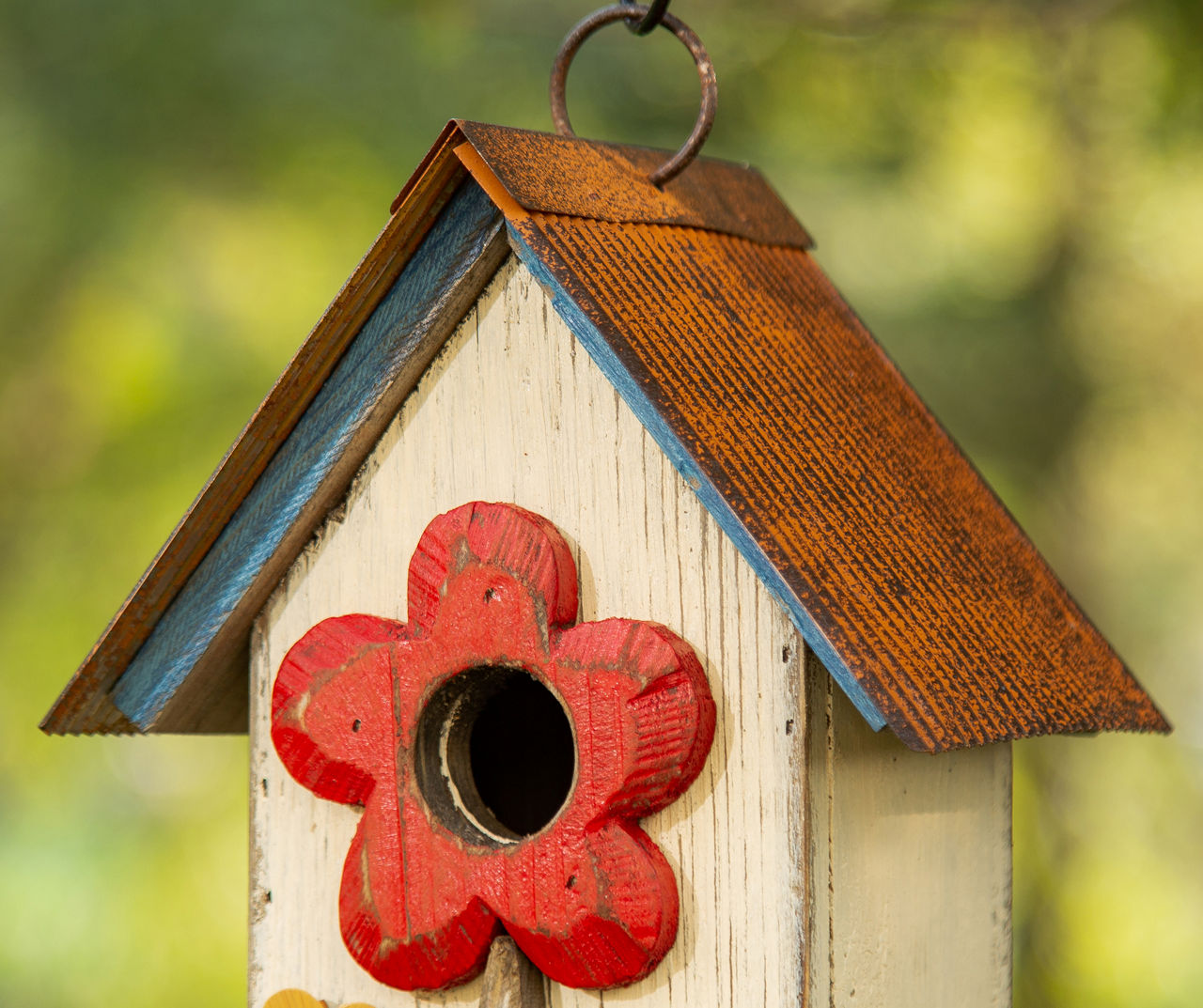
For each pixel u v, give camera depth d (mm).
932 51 2037
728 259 1133
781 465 1088
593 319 1086
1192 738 2453
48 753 2592
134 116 2146
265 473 1132
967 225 2180
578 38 1140
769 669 1075
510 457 1107
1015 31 1852
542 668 1091
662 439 1080
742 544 1070
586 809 1085
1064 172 2064
